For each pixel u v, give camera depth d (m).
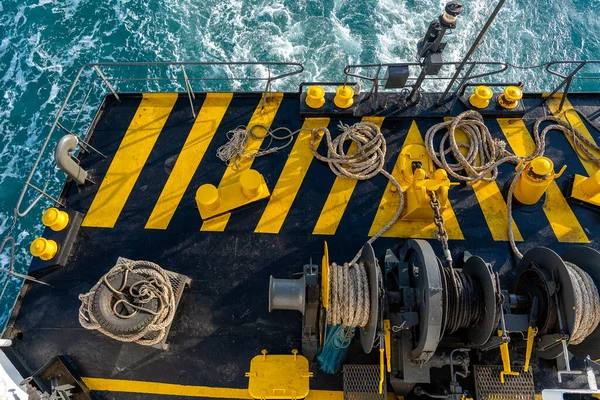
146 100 8.85
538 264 6.47
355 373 6.78
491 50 13.77
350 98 8.41
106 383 7.00
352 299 6.24
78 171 7.98
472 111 8.29
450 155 8.27
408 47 13.55
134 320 6.35
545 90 13.45
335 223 7.82
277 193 8.04
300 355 7.02
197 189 8.12
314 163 8.27
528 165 7.43
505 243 7.69
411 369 6.29
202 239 7.79
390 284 6.88
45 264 7.57
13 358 7.12
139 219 7.95
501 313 6.02
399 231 7.72
